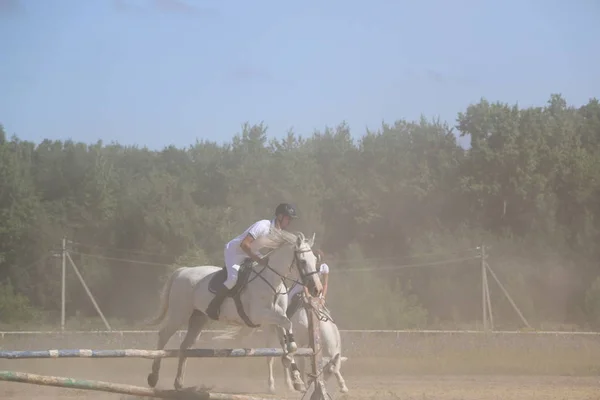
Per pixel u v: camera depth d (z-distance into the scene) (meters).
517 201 56.56
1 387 15.99
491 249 51.81
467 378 18.89
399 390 15.76
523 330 39.66
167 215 55.00
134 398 13.50
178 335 27.16
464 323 48.38
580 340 29.52
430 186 58.41
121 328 43.06
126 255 55.28
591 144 67.06
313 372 10.56
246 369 20.30
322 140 67.31
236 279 11.24
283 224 11.62
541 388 16.27
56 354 8.62
